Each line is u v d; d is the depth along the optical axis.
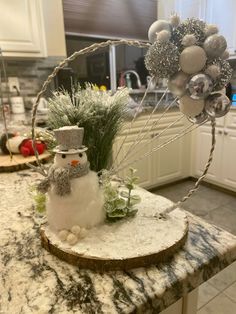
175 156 2.61
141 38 2.98
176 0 2.82
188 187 2.66
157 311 0.38
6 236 0.54
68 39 2.59
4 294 0.38
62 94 0.54
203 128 2.55
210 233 0.52
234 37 2.37
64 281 0.41
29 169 0.98
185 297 0.50
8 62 2.33
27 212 0.64
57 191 0.44
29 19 2.11
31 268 0.44
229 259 0.47
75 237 0.45
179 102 0.47
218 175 2.51
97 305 0.36
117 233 0.48
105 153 0.55
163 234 0.47
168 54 0.40
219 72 0.41
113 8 2.71
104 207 0.50
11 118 2.06
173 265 0.43
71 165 0.44
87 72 2.71
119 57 2.85
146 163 2.38
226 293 1.33
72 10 2.49
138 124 1.78
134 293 0.38
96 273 0.42
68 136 0.44
